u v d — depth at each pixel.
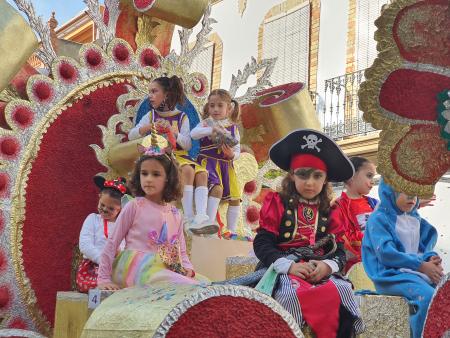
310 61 14.08
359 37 13.12
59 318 4.38
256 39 15.55
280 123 6.88
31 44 5.34
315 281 3.75
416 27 3.33
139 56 6.30
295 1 14.73
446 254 8.18
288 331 2.71
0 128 5.36
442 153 3.37
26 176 5.48
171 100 5.86
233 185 6.20
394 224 4.56
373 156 11.25
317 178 3.98
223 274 5.73
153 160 4.20
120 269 4.04
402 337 4.07
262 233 3.96
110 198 5.07
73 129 5.81
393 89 3.33
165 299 2.96
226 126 6.06
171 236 4.20
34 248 5.49
